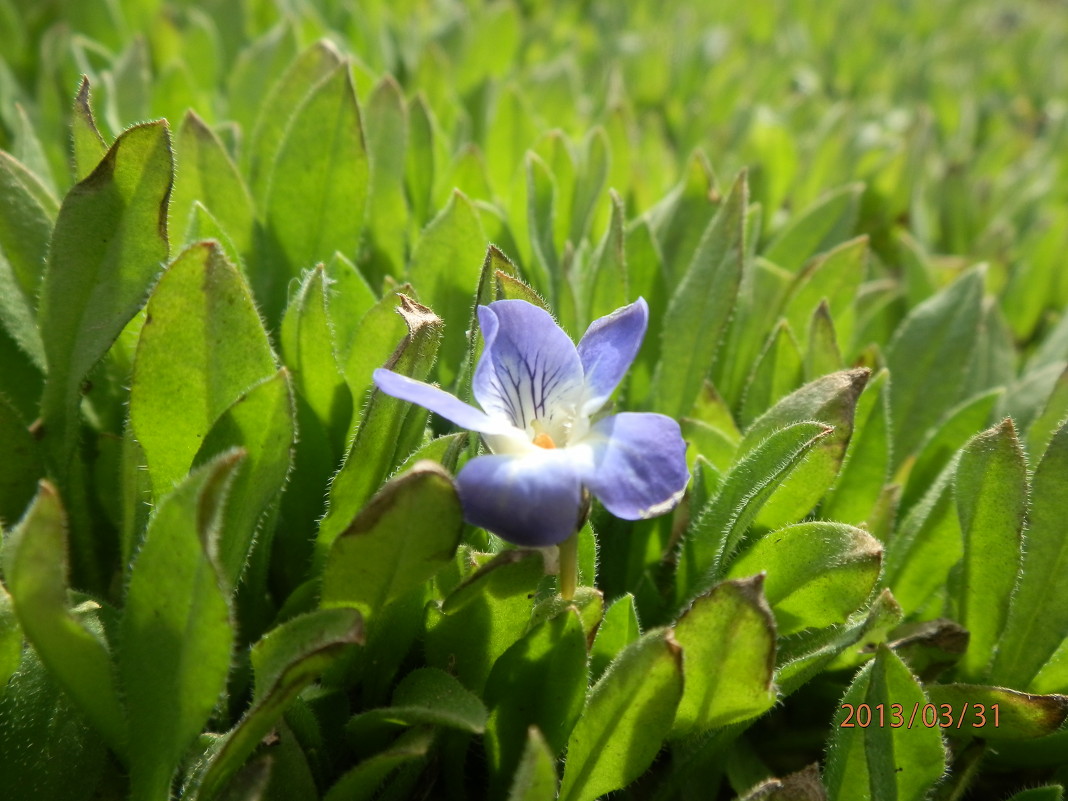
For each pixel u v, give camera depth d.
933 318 0.11
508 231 0.11
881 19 0.30
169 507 0.05
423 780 0.07
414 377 0.07
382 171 0.11
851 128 0.18
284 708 0.06
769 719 0.09
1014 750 0.08
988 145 0.20
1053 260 0.14
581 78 0.20
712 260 0.09
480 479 0.05
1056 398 0.09
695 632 0.06
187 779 0.06
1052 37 0.30
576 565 0.06
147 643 0.06
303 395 0.08
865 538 0.07
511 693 0.07
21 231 0.08
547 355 0.06
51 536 0.05
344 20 0.18
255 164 0.11
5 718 0.06
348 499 0.07
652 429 0.06
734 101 0.20
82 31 0.15
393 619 0.07
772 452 0.07
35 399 0.08
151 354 0.06
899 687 0.07
